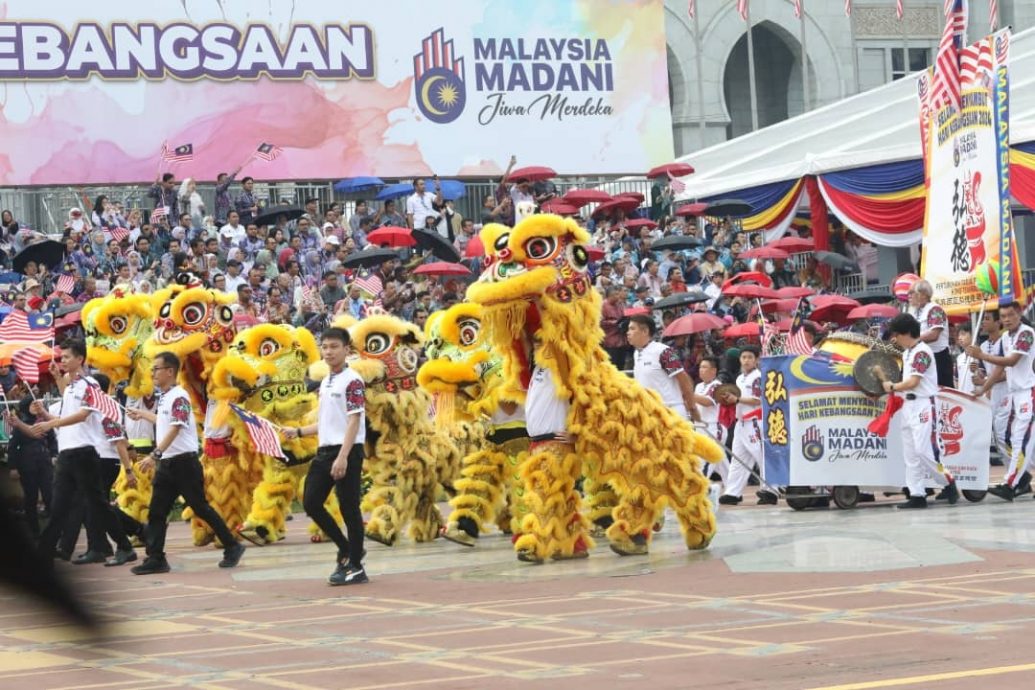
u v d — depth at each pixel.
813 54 70.12
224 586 17.34
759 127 73.44
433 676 10.40
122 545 20.89
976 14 69.12
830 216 48.25
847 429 23.95
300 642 12.47
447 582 16.62
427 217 42.25
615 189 51.53
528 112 49.94
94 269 37.50
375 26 47.97
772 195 45.84
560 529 18.11
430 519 22.39
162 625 13.84
